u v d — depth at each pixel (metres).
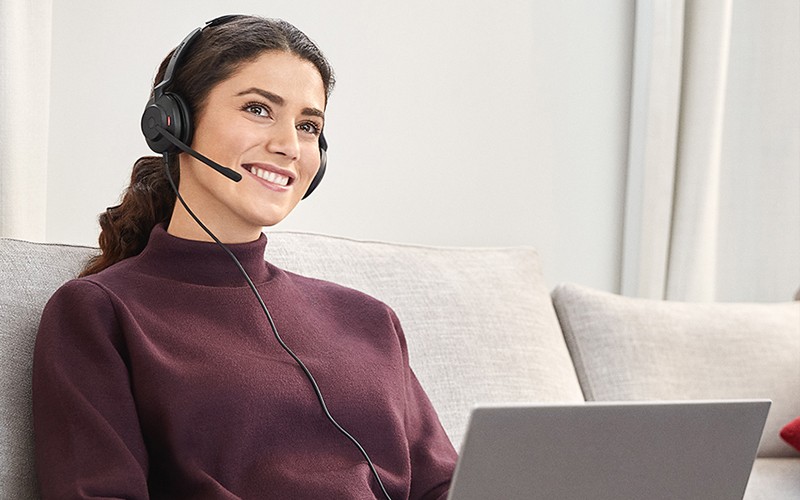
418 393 2.35
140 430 1.87
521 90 3.84
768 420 3.22
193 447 1.88
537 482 1.54
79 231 3.03
